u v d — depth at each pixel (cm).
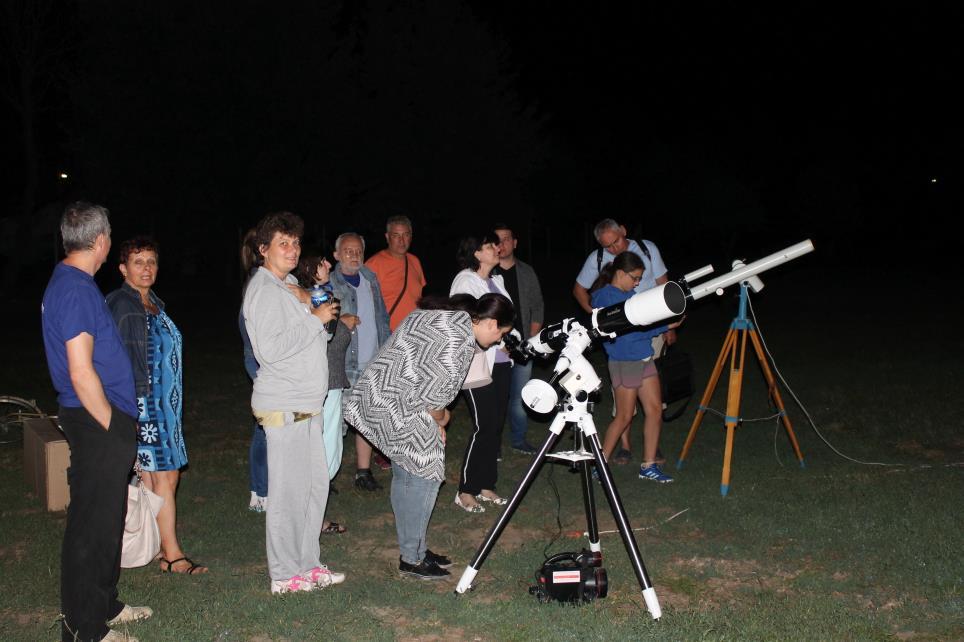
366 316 650
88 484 384
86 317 373
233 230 2547
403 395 464
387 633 417
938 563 489
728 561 512
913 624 422
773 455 743
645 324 459
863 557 505
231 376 1138
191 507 618
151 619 430
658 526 575
